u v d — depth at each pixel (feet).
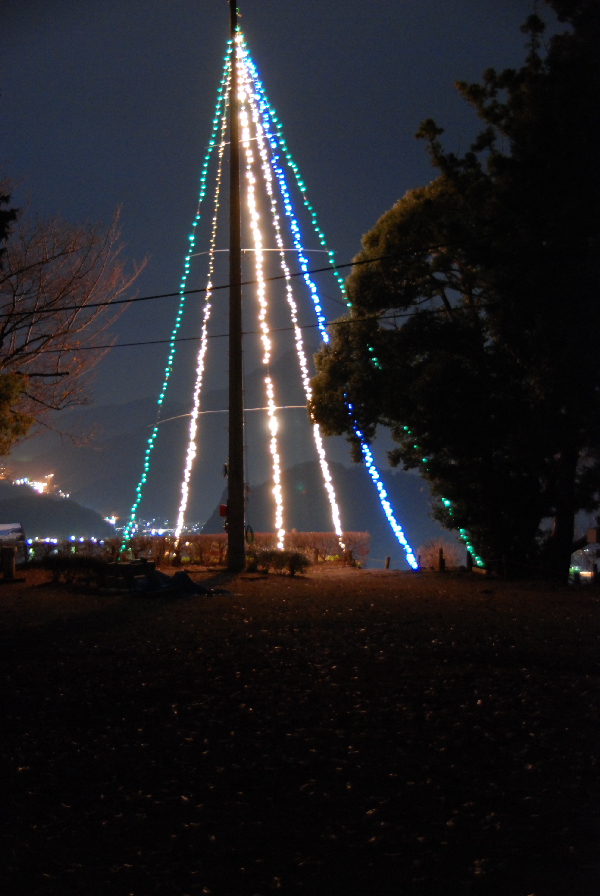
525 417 70.08
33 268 84.94
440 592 59.47
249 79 79.30
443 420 70.49
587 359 61.87
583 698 27.27
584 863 15.30
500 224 65.16
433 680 29.73
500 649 35.73
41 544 90.07
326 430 84.48
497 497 76.84
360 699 27.09
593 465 75.51
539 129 62.85
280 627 42.01
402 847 16.07
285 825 17.25
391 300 76.59
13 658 34.83
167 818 17.75
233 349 74.33
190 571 74.02
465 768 20.49
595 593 60.08
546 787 19.17
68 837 16.89
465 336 72.28
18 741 23.29
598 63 62.08
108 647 36.99
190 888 14.66
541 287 63.52
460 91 69.87
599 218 61.31
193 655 34.63
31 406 92.02
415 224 72.79
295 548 96.32
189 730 23.99
